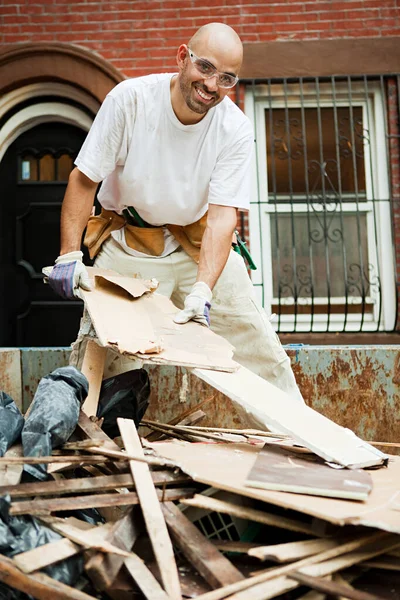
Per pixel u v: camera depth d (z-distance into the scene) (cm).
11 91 509
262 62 502
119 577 135
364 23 504
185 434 224
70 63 501
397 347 300
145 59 504
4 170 526
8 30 507
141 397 226
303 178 523
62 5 507
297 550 137
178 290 272
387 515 138
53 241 527
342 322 504
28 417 175
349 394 298
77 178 235
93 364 223
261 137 518
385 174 508
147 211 253
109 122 231
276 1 505
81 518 163
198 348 205
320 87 515
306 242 517
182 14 505
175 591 129
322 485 150
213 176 244
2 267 524
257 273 508
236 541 163
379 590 139
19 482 160
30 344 522
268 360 262
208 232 239
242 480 153
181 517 148
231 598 124
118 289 231
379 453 180
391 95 504
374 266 507
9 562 126
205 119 235
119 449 173
